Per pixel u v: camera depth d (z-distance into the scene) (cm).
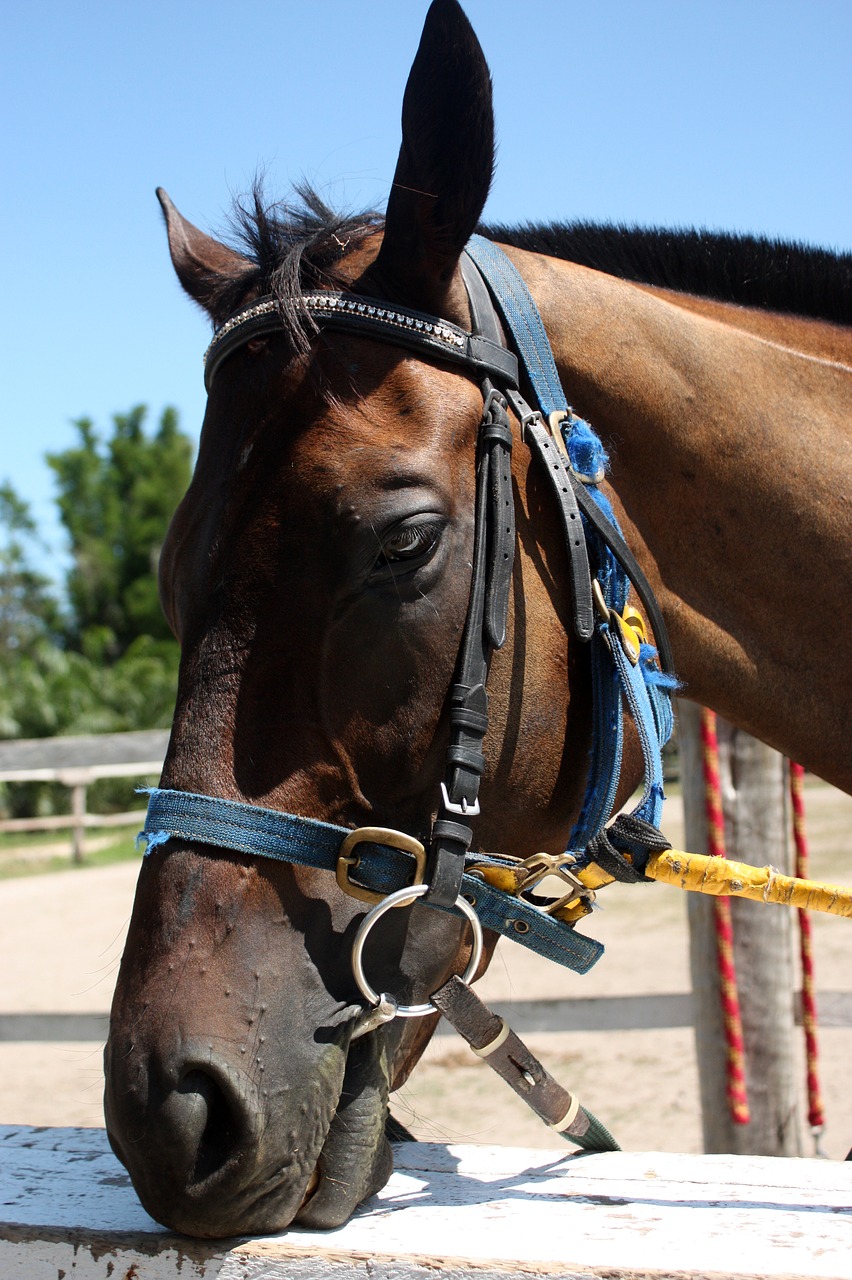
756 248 192
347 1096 125
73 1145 158
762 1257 113
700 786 299
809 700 171
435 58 131
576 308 159
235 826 121
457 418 135
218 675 125
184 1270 118
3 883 1062
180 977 117
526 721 138
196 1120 112
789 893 134
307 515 125
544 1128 407
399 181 136
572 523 141
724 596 167
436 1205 131
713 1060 302
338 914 126
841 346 183
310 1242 118
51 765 592
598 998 339
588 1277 110
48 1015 378
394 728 127
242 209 149
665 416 159
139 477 3803
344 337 134
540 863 135
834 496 168
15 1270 123
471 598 130
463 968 142
